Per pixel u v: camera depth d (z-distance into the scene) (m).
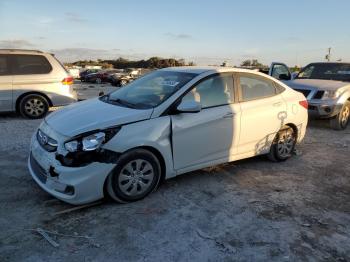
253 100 5.34
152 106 4.35
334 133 8.72
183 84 4.61
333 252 3.39
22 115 9.38
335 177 5.44
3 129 7.84
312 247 3.45
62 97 9.77
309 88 8.88
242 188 4.80
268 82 5.67
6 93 9.08
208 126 4.68
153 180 4.30
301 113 6.04
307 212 4.19
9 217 3.74
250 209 4.18
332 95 8.68
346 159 6.41
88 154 3.78
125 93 5.06
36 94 9.41
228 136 4.96
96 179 3.83
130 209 4.02
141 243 3.37
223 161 5.03
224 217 3.95
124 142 3.96
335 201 4.55
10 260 3.04
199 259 3.17
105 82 36.09
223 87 4.99
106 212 3.93
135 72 36.75
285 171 5.59
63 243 3.32
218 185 4.86
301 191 4.82
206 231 3.64
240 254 3.28
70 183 3.74
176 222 3.79
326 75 10.37
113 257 3.14
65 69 9.91
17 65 9.19
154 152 4.29
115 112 4.23
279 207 4.28
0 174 4.91
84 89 24.66
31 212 3.87
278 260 3.21
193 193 4.55
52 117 4.49
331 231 3.78
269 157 5.92
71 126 3.98
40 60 9.48
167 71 5.30
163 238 3.47
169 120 4.33
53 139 3.97
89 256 3.14
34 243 3.30
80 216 3.82
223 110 4.85
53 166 3.82
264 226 3.80
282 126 5.73
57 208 3.97
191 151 4.60
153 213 3.96
